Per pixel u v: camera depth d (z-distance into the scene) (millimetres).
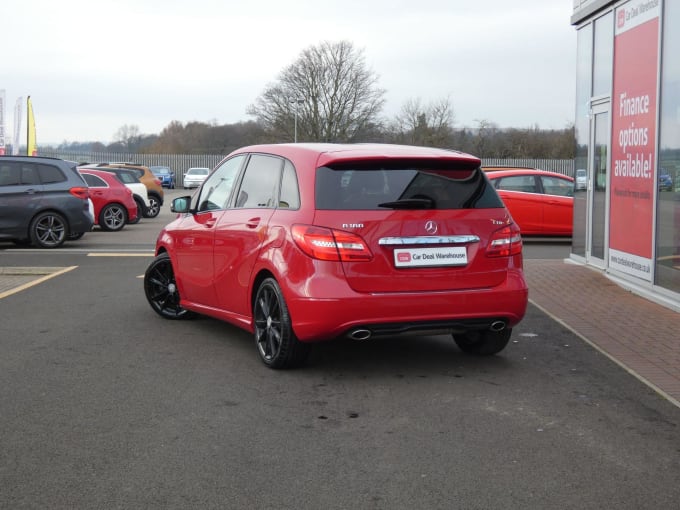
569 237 17406
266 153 6477
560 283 10188
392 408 5051
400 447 4336
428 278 5555
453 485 3811
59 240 15359
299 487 3779
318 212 5508
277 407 5059
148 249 15125
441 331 5668
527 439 4477
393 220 5508
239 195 6672
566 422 4785
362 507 3561
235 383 5617
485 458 4176
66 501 3604
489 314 5699
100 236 18438
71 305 8719
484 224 5734
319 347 6734
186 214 7660
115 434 4512
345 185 5598
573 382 5684
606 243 10734
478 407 5078
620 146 10172
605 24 10805
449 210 5672
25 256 13711
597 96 11164
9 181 14969
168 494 3688
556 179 16906
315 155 5812
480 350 6387
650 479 3902
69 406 5035
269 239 5875
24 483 3805
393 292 5492
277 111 58062
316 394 5355
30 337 7070
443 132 59438
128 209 20312
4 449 4262
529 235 16844
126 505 3564
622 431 4625
